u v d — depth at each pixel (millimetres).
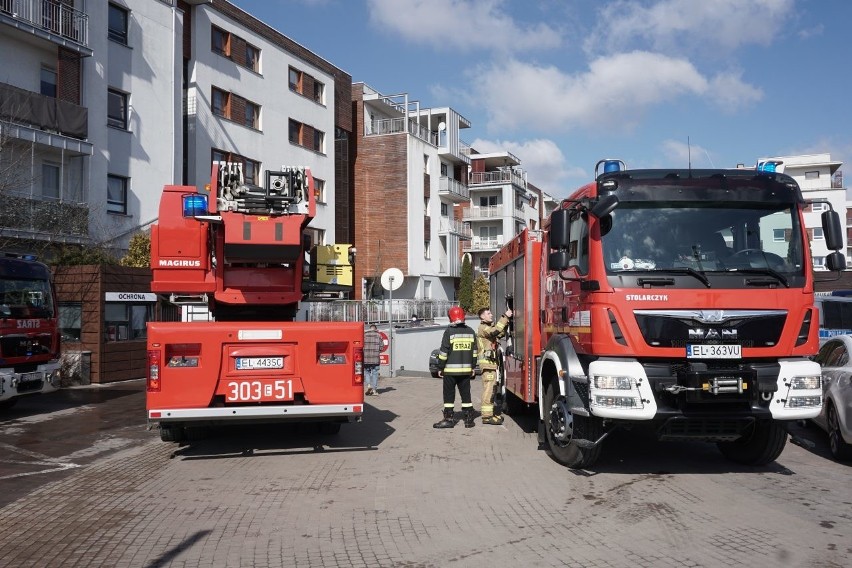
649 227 6625
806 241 6711
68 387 15984
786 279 6500
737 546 4773
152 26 25172
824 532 5074
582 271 6938
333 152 39344
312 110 37469
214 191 8164
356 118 48156
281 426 10211
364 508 5855
